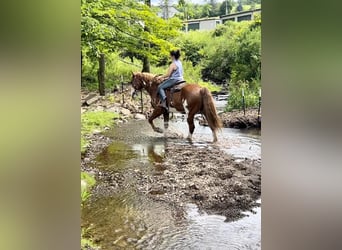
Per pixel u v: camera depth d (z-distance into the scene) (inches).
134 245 77.4
